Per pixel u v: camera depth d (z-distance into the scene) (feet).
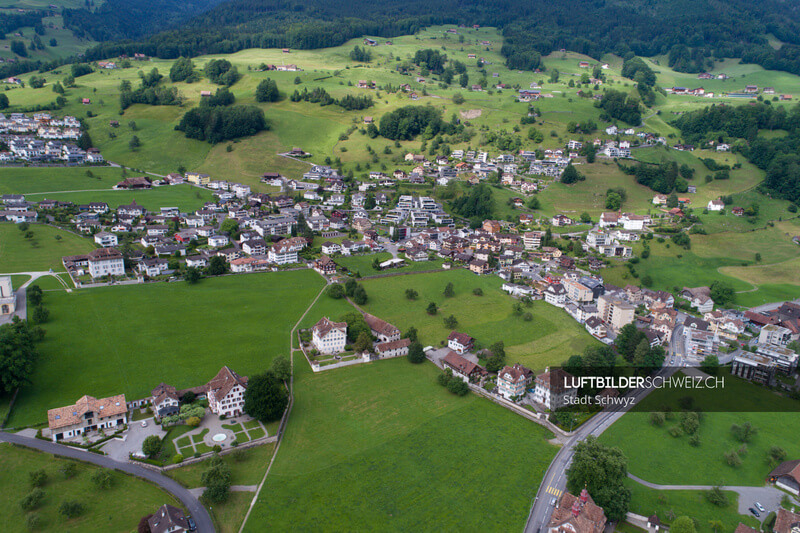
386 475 449.48
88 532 372.38
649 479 469.16
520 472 462.60
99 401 488.85
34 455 439.63
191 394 527.40
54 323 638.12
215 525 384.88
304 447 479.41
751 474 485.15
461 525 400.88
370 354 647.97
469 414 546.67
